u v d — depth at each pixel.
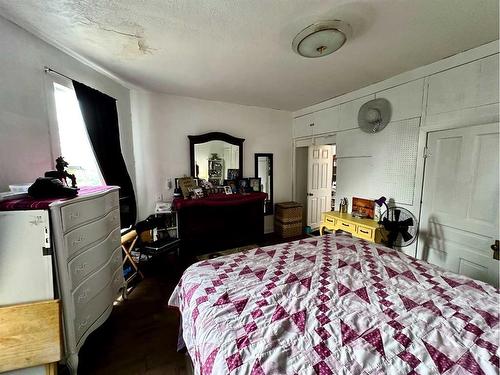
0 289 1.24
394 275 1.38
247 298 1.17
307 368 0.77
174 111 3.32
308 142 4.05
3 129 1.50
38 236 1.25
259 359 0.80
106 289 1.79
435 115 2.27
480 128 1.93
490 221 1.90
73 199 1.41
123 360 1.55
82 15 1.52
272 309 1.08
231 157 3.76
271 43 1.89
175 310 2.09
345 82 2.81
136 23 1.61
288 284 1.29
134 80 2.72
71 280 1.38
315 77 2.64
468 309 1.07
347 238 2.08
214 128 3.64
